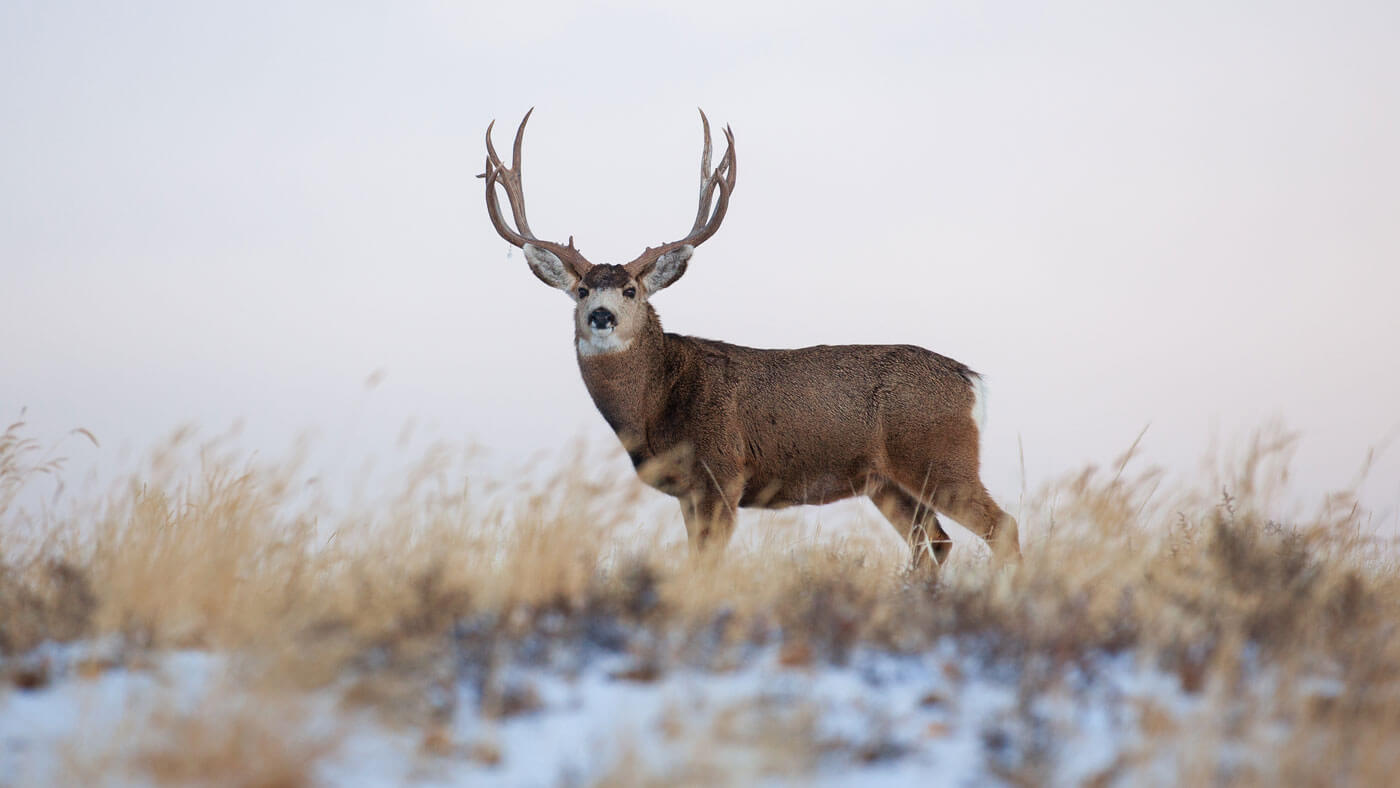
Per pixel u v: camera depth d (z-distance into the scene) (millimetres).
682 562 27344
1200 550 26406
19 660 19391
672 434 38625
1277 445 27688
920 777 16359
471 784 15789
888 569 28484
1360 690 18219
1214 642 20406
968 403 38781
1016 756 16688
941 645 21156
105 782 15125
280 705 16219
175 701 17312
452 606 20906
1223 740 16891
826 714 18109
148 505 26281
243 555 24500
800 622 21500
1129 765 16250
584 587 23422
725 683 19141
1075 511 27656
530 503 26547
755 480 39188
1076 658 19828
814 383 38531
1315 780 15492
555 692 18750
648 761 16062
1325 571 24750
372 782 15719
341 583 23703
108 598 21547
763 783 15688
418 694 17891
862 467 38844
